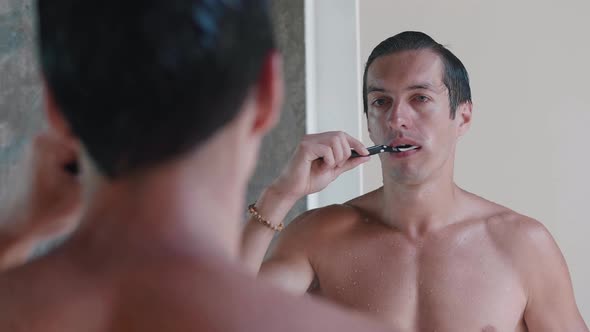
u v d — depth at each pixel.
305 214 1.46
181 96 0.36
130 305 0.38
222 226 0.40
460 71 1.39
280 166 1.85
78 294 0.38
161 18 0.36
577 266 2.39
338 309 0.40
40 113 1.53
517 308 1.34
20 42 1.55
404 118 1.32
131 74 0.36
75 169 0.54
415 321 1.34
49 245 1.23
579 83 2.38
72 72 0.37
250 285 0.38
